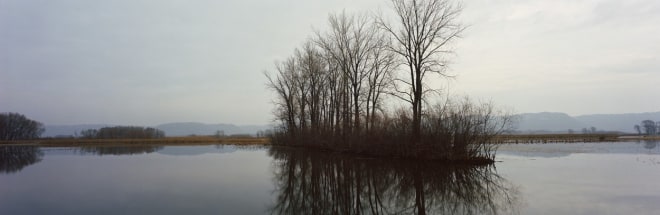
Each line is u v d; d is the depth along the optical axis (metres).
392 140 36.47
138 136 130.50
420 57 33.84
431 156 32.50
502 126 32.62
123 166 33.03
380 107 42.62
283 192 19.45
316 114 59.34
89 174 27.09
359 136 42.69
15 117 128.50
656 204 15.27
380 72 42.78
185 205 16.00
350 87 45.78
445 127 32.09
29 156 48.66
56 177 25.52
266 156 45.47
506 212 14.41
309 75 58.53
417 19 33.88
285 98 65.50
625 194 17.45
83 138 132.25
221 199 17.38
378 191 19.84
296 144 66.00
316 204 16.56
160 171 28.84
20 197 18.00
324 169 29.77
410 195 18.59
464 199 17.25
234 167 31.94
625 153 45.16
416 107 33.72
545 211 14.34
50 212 14.85
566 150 51.62
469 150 31.56
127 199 17.33
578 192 18.09
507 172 25.95
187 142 105.88
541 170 26.98
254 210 15.23
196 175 26.23
